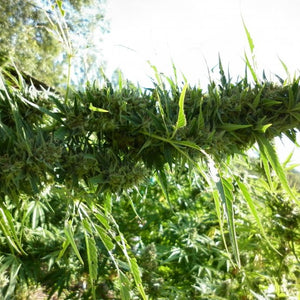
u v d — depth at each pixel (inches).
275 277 88.1
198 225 115.6
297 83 37.3
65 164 33.8
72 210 44.7
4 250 83.4
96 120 34.4
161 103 36.8
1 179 31.5
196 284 103.3
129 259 46.0
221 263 96.1
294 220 83.0
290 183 86.3
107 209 44.9
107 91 34.3
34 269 85.5
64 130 33.9
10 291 73.9
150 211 120.3
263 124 37.1
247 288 89.7
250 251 99.7
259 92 36.4
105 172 34.7
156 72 38.6
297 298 84.4
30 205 80.0
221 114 37.1
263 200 88.5
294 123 37.2
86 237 45.1
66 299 92.3
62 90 57.4
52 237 90.0
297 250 86.4
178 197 121.9
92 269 45.4
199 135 34.7
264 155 37.7
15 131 34.0
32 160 31.1
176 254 107.5
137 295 86.4
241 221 98.3
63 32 37.6
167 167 44.2
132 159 37.1
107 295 92.2
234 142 38.1
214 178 34.5
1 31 328.2
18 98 35.2
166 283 100.3
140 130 35.2
